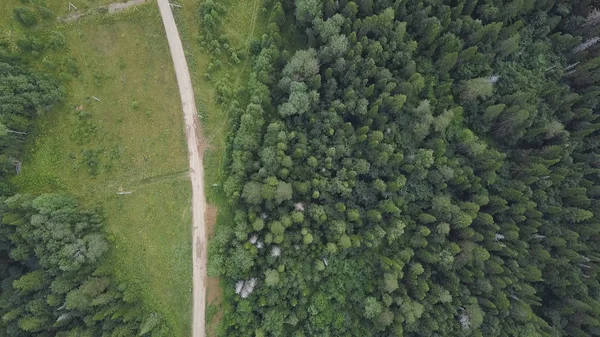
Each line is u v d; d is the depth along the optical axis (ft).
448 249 275.18
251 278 247.09
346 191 261.03
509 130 304.09
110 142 263.70
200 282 261.24
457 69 301.43
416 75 272.31
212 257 246.47
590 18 321.52
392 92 281.74
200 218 263.49
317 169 264.93
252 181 248.93
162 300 259.60
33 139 259.80
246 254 239.50
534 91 312.09
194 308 260.42
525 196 293.64
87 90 262.67
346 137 268.82
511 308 285.84
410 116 286.87
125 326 244.83
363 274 275.80
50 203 243.60
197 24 270.67
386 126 280.10
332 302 270.05
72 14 261.85
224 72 272.31
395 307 269.85
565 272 305.94
